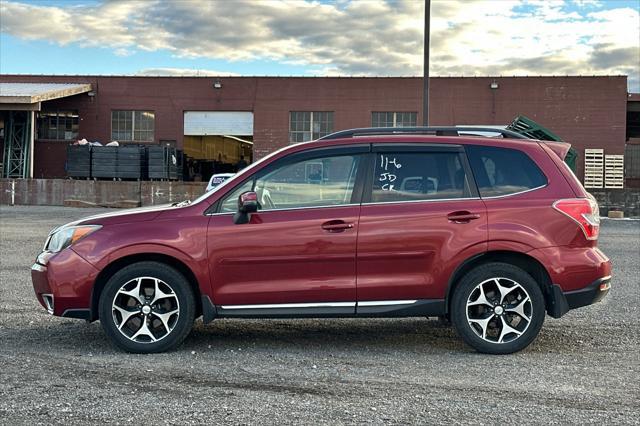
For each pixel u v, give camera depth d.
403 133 6.07
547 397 4.59
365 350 5.91
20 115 33.12
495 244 5.70
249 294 5.71
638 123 38.34
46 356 5.61
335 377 5.05
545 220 5.74
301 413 4.25
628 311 7.70
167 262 5.82
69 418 4.13
